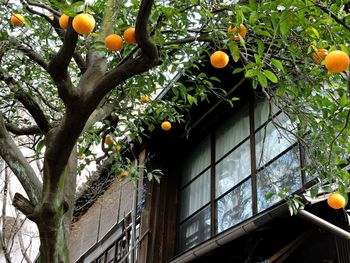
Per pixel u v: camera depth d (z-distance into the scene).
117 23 4.13
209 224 8.12
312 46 3.33
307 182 5.87
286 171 6.50
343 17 3.24
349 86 2.77
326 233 5.50
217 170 8.38
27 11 4.18
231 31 3.28
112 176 9.74
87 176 9.26
